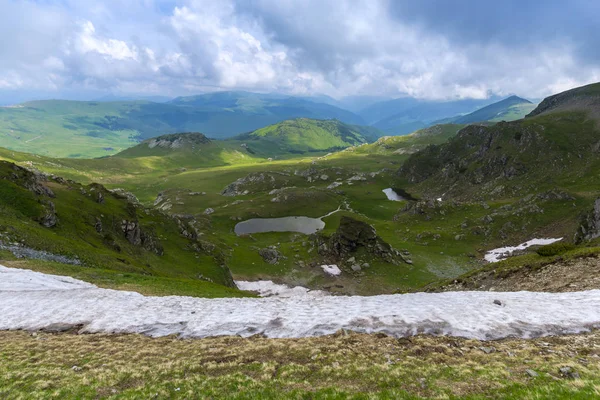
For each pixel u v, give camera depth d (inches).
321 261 4864.7
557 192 6013.8
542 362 726.5
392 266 4665.4
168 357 908.0
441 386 663.8
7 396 703.1
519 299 1218.0
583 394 560.7
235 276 4515.3
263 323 1147.3
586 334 885.2
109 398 692.7
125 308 1352.1
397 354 848.3
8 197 2655.0
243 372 804.0
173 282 2048.5
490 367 729.0
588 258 1596.9
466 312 1099.9
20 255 1968.5
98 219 3280.0
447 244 5506.9
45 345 1002.7
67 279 1763.0
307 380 740.7
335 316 1157.1
